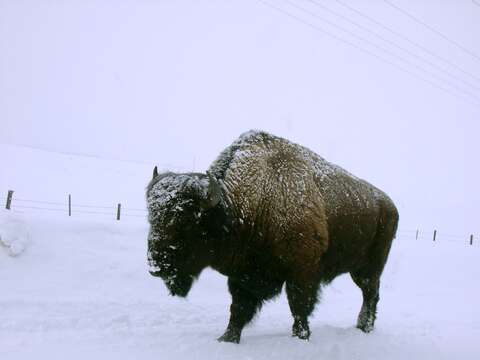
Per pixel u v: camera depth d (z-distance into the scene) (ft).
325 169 22.07
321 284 21.85
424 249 61.11
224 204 17.51
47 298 25.86
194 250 16.75
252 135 20.27
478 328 27.84
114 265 32.91
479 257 61.57
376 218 24.45
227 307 28.91
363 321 24.43
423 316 31.07
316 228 19.27
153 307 26.08
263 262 18.97
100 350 16.53
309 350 18.03
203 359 16.30
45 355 15.56
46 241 33.37
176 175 17.11
